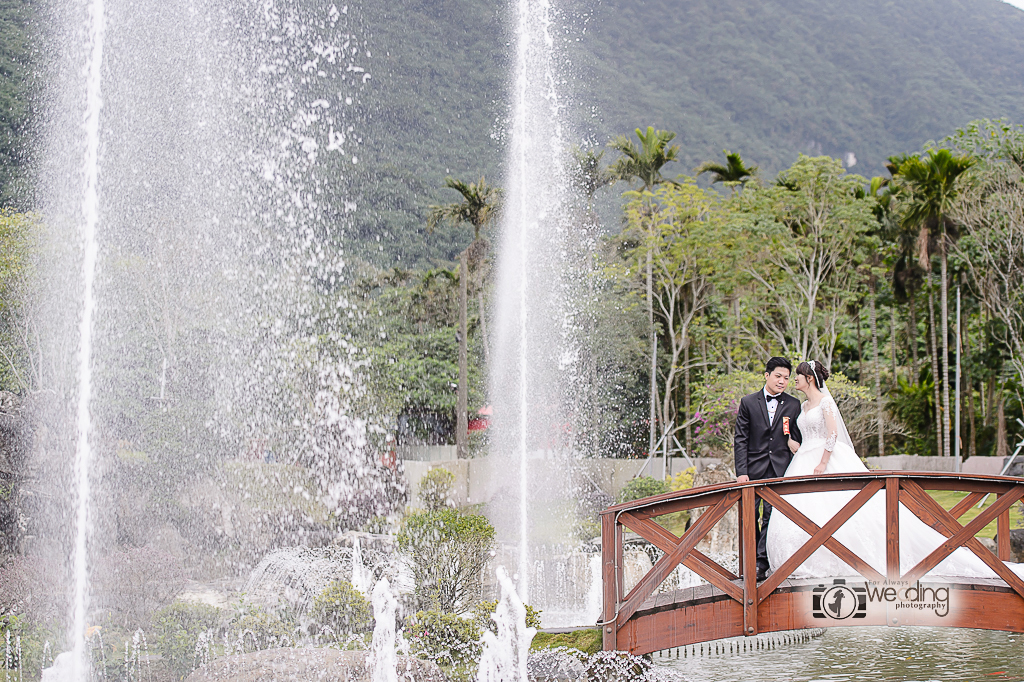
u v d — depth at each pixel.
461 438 29.50
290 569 11.95
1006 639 8.73
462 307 30.17
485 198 32.12
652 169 35.03
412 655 7.67
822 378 7.27
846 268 30.08
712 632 6.61
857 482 6.58
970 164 29.36
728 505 6.68
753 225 27.44
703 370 31.02
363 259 38.16
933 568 7.00
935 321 37.25
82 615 9.20
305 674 6.83
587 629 7.78
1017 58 103.88
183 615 8.94
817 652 8.38
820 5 105.19
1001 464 30.86
